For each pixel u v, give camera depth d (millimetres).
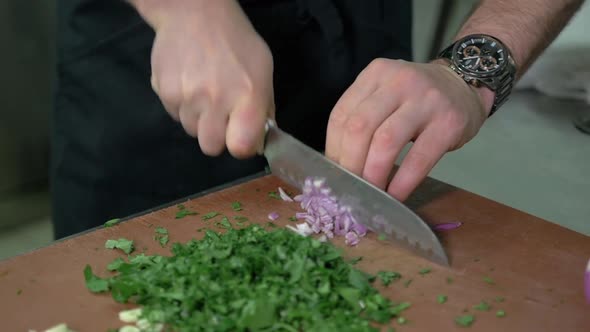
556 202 832
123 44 851
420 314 573
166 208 708
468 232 680
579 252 650
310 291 568
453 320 568
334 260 610
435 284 607
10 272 608
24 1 1035
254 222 689
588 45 1050
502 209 715
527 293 599
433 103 653
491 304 585
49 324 558
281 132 685
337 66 881
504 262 636
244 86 660
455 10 1300
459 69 707
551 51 1060
